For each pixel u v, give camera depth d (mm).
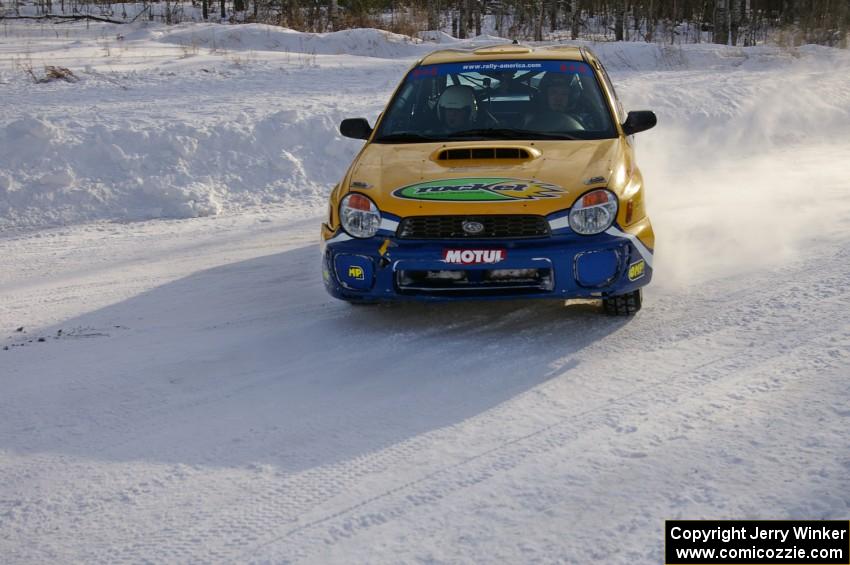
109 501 3293
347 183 5062
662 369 4242
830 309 4922
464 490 3201
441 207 4645
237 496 3273
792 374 4039
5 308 6145
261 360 4719
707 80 15930
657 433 3539
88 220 9445
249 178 10508
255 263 7125
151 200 9781
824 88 15062
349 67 17672
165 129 11086
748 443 3377
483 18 35031
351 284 4824
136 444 3779
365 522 3027
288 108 12750
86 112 12453
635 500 3031
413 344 4820
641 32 30906
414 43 22984
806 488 3010
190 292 6312
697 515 2910
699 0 32844
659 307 5227
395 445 3615
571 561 2703
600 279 4629
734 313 5004
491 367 4426
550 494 3121
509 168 4930
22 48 20406
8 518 3209
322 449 3627
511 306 5371
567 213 4613
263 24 25609
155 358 4852
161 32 24000
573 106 5750
